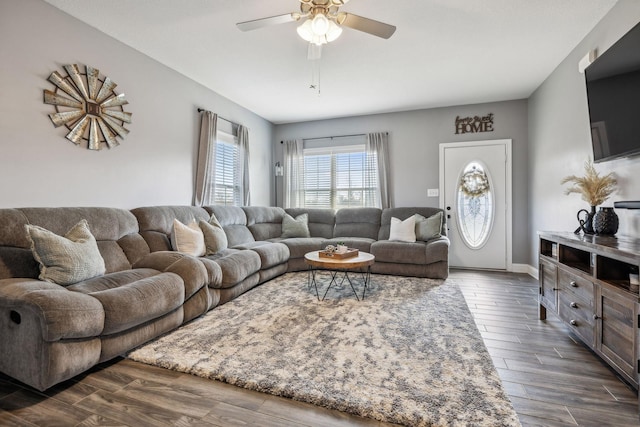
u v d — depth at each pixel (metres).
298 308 2.88
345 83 4.11
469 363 1.89
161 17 2.67
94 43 2.82
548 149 3.88
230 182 4.81
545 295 2.66
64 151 2.61
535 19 2.69
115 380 1.76
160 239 3.09
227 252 3.36
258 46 3.16
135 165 3.24
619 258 1.63
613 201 2.53
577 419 1.43
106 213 2.72
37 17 2.41
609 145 2.31
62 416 1.47
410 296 3.25
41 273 1.96
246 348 2.09
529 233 4.60
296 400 1.57
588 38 2.90
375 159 5.40
